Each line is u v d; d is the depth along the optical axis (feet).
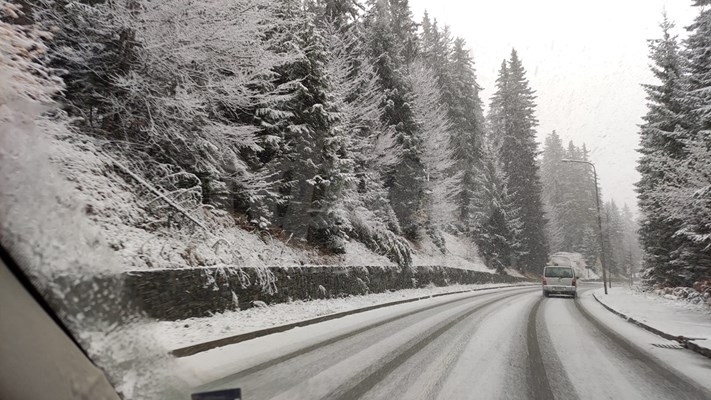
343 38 80.12
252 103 45.24
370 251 79.15
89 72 35.81
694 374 23.29
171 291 28.04
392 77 95.45
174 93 38.99
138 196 35.01
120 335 7.56
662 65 97.14
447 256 129.08
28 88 22.86
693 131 81.76
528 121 200.03
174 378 8.84
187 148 40.75
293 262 50.85
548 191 306.96
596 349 30.22
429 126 111.34
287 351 26.48
